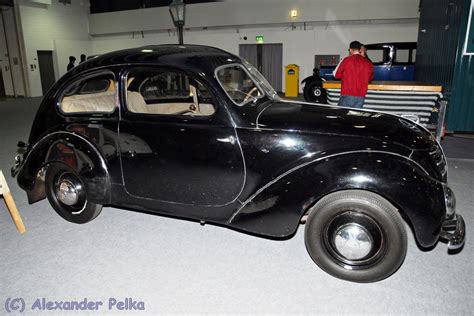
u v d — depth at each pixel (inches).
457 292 106.3
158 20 751.1
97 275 118.0
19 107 545.0
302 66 671.8
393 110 229.9
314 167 109.0
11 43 690.2
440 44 293.7
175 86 163.5
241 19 687.7
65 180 147.3
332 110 132.6
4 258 128.9
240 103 122.7
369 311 99.7
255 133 115.6
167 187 129.0
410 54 452.4
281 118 119.3
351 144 110.3
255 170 116.0
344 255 110.7
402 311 99.2
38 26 706.8
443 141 277.3
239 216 120.5
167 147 125.0
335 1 620.4
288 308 101.5
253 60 707.4
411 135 117.0
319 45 651.5
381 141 110.0
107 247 135.1
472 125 275.4
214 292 108.7
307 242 115.0
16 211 145.4
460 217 110.8
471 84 267.7
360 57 228.8
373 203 104.5
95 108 150.6
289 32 666.2
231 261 124.9
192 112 157.8
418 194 102.0
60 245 137.2
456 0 263.1
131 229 148.9
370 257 108.6
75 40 788.0
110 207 170.9
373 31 614.9
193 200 126.5
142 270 120.3
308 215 113.9
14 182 211.2
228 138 117.3
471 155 242.5
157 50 135.3
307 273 117.3
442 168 118.4
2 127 382.0
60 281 115.3
